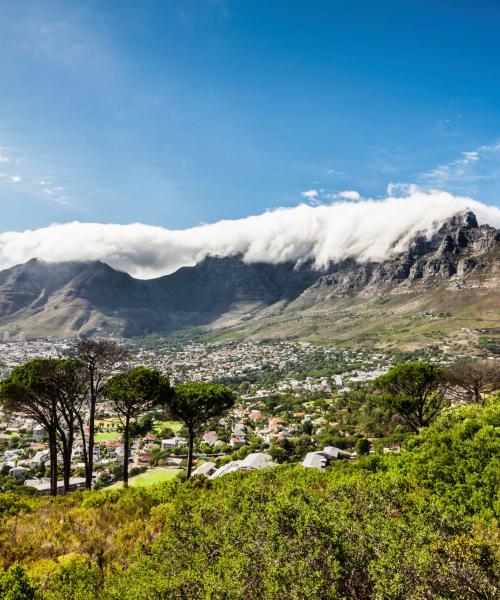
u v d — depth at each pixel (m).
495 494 11.95
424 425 30.84
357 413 93.81
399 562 7.34
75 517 15.55
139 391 27.11
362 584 7.53
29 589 8.68
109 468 60.56
